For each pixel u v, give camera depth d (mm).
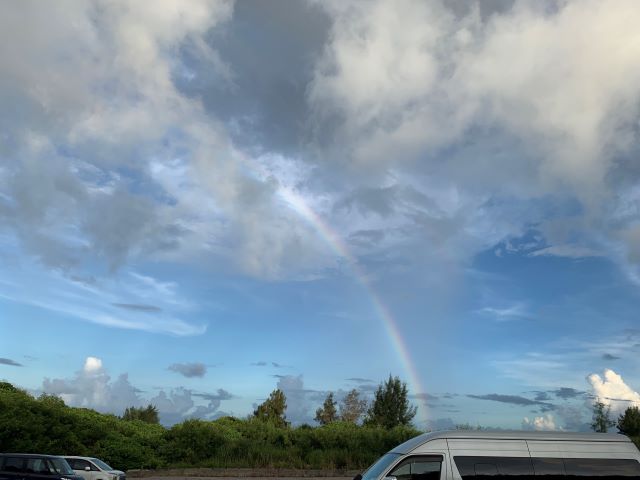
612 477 12281
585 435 12750
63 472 19797
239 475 30828
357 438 37250
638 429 44688
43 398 32062
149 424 41125
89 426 32094
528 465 12047
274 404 61531
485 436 12281
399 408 51406
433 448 11977
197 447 34312
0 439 27422
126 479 27625
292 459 34094
